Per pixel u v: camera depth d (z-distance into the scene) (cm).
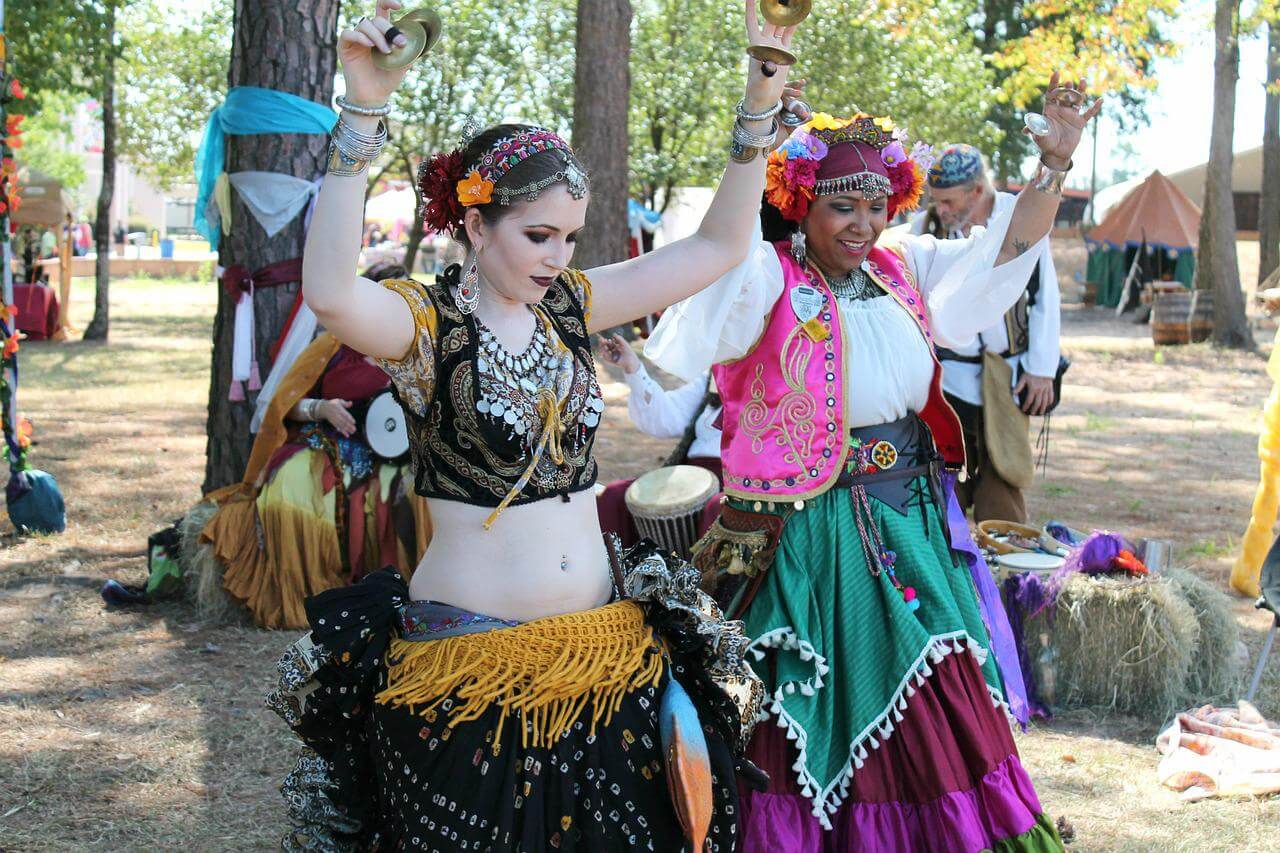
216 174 671
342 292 245
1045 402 573
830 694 336
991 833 332
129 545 746
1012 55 2075
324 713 273
